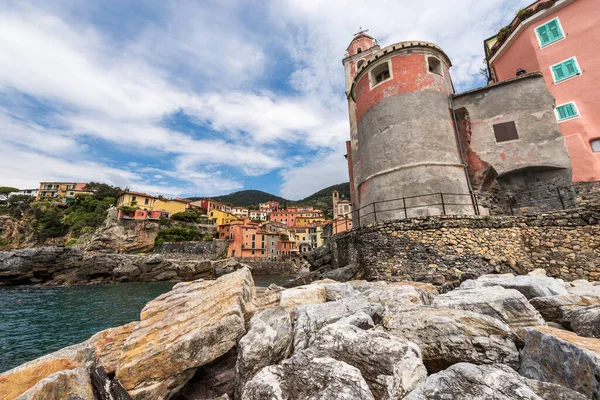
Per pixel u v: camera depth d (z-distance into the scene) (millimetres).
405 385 3215
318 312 6223
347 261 15094
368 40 32969
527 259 10727
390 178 15258
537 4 16375
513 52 17922
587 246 9945
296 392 3354
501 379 2875
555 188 13836
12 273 47281
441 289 9781
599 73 13797
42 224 63844
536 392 2773
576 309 4609
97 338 6648
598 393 2600
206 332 5465
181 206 79125
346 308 6324
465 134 16281
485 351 3975
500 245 11016
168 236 62344
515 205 14570
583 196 12984
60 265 51438
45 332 16547
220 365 5797
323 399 2957
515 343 4098
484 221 11391
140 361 5008
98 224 65500
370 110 17297
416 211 14078
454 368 3236
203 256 59031
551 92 14969
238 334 5781
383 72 18281
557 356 3193
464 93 16484
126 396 4605
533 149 14344
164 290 38219
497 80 19969
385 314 5730
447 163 14734
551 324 4918
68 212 70938
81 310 23391
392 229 12320
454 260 11023
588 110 13758
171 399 5312
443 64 17469
